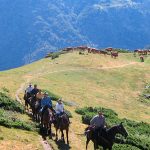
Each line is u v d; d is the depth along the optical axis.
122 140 38.84
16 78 71.69
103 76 85.50
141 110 65.94
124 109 63.88
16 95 54.09
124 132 29.72
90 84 76.38
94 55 107.56
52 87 66.06
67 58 101.38
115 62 102.69
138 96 75.12
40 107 39.94
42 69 87.12
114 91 75.00
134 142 39.00
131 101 70.56
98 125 30.48
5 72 80.19
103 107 58.53
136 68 96.81
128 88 79.62
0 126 35.03
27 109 45.78
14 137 32.91
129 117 58.59
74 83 73.94
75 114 49.19
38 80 71.31
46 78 74.75
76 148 33.84
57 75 79.31
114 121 47.03
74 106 55.06
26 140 32.84
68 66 91.19
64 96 60.44
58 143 34.03
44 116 35.88
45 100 36.84
